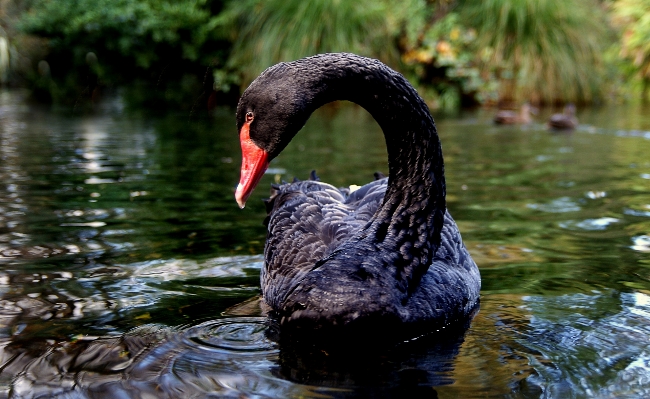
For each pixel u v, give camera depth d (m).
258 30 14.18
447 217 3.92
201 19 14.23
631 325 3.20
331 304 3.00
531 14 15.23
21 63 16.17
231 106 13.72
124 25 14.29
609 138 9.98
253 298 3.57
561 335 3.09
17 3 16.95
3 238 4.50
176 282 3.78
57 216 5.10
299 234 3.61
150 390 2.56
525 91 15.09
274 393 2.54
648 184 6.41
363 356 2.91
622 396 2.51
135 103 13.61
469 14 15.91
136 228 4.82
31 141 8.93
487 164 7.62
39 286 3.65
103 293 3.57
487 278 3.92
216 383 2.62
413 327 3.09
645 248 4.39
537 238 4.67
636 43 17.48
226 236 4.66
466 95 15.46
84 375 2.67
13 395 2.51
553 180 6.66
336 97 3.38
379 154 8.12
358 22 14.43
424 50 15.14
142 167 7.19
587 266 4.07
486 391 2.57
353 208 3.87
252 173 3.22
